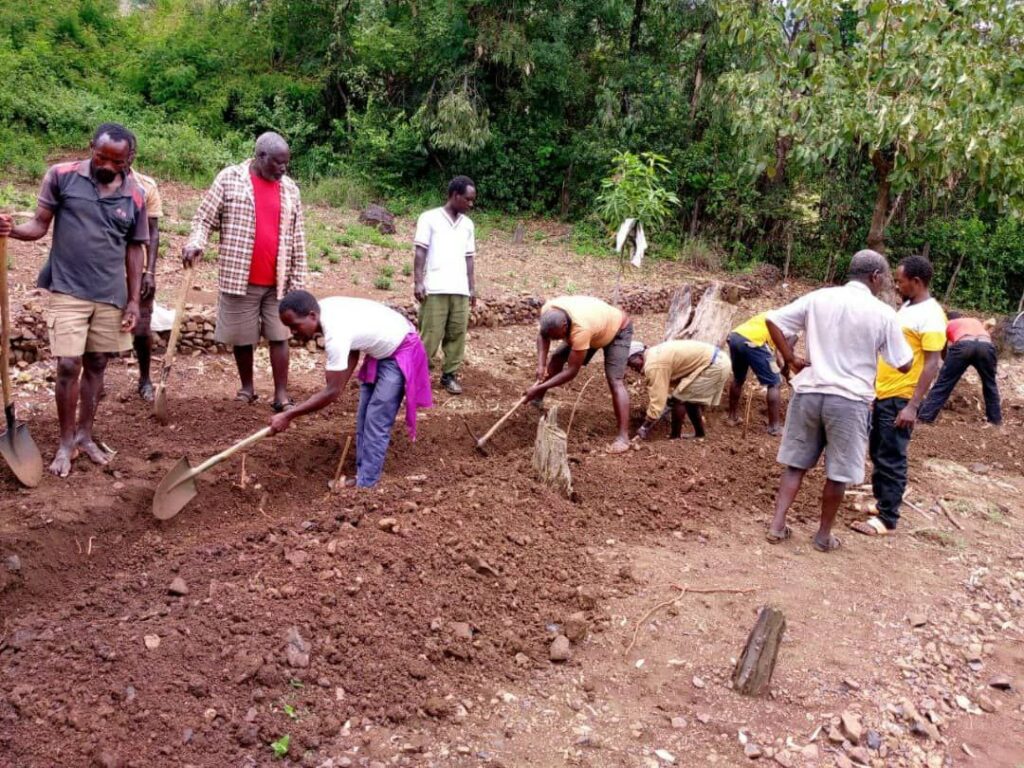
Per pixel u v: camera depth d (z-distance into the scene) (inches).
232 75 778.8
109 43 778.2
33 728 125.6
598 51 788.0
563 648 159.3
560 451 218.1
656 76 737.6
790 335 214.7
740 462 265.7
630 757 137.4
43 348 275.9
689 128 733.3
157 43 777.6
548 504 210.8
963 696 165.8
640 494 230.1
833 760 142.3
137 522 193.2
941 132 385.1
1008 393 410.3
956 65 382.6
